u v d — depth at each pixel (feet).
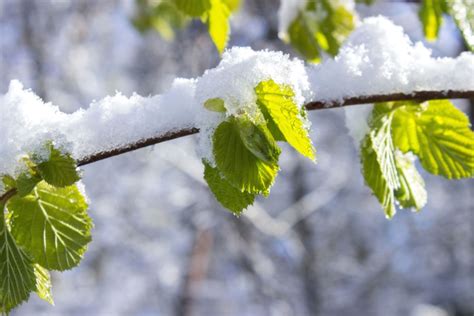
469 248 29.81
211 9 5.27
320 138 29.32
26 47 26.78
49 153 3.41
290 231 26.48
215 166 3.47
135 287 26.99
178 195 25.63
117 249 25.99
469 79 4.10
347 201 30.09
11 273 3.65
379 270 29.01
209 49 27.17
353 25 6.37
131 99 3.70
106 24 28.58
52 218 3.73
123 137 3.60
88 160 3.56
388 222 30.68
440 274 30.04
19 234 3.68
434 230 29.94
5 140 3.48
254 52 3.43
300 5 6.39
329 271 29.27
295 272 27.89
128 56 29.09
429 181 29.53
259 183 3.33
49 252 3.72
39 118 3.60
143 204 25.88
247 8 25.50
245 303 28.53
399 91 4.08
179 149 23.65
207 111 3.44
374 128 4.24
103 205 25.27
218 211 25.25
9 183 3.51
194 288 26.09
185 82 3.71
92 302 26.53
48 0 26.84
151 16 10.68
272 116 3.30
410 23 23.36
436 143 4.48
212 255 28.12
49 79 26.71
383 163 4.25
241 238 26.09
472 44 4.44
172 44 27.27
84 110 3.67
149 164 25.62
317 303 27.35
